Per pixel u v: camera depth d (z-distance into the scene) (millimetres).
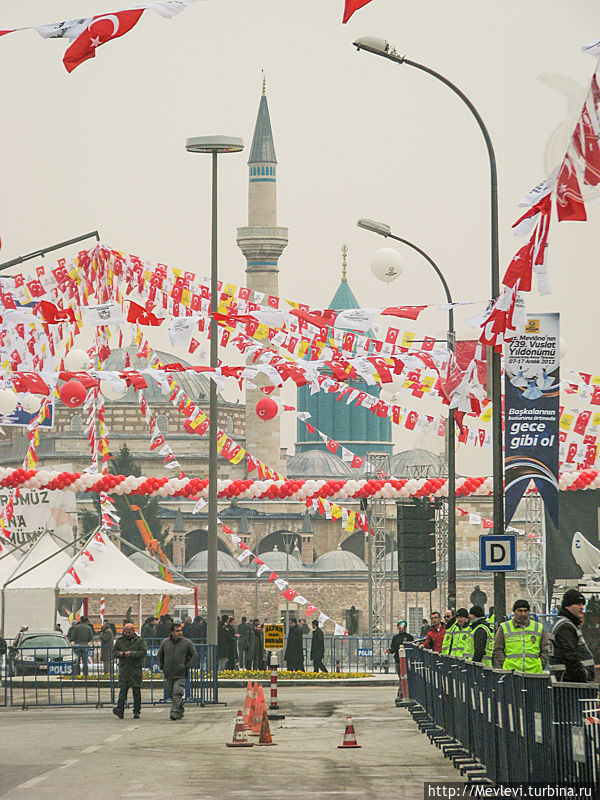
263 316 54219
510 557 45750
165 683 60656
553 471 43625
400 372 57688
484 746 30391
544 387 43625
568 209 25406
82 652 80688
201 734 43938
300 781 30312
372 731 44781
